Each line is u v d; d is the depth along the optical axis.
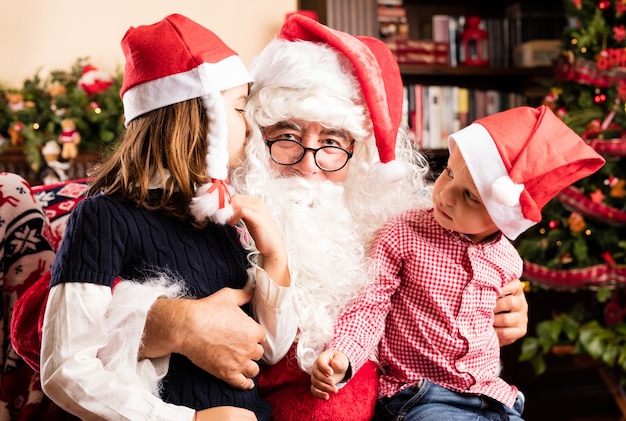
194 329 1.04
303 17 1.30
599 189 2.54
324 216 1.27
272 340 1.14
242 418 1.05
